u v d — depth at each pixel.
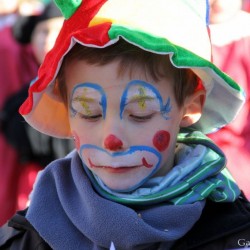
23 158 3.75
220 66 3.79
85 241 2.21
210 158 2.24
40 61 3.93
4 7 4.88
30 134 3.72
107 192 2.15
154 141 2.12
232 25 3.85
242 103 2.22
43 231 2.22
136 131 2.10
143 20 2.08
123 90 2.08
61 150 3.67
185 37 2.11
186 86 2.18
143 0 2.11
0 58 3.90
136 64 2.08
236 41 3.81
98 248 2.16
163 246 2.15
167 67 2.11
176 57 2.01
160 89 2.11
